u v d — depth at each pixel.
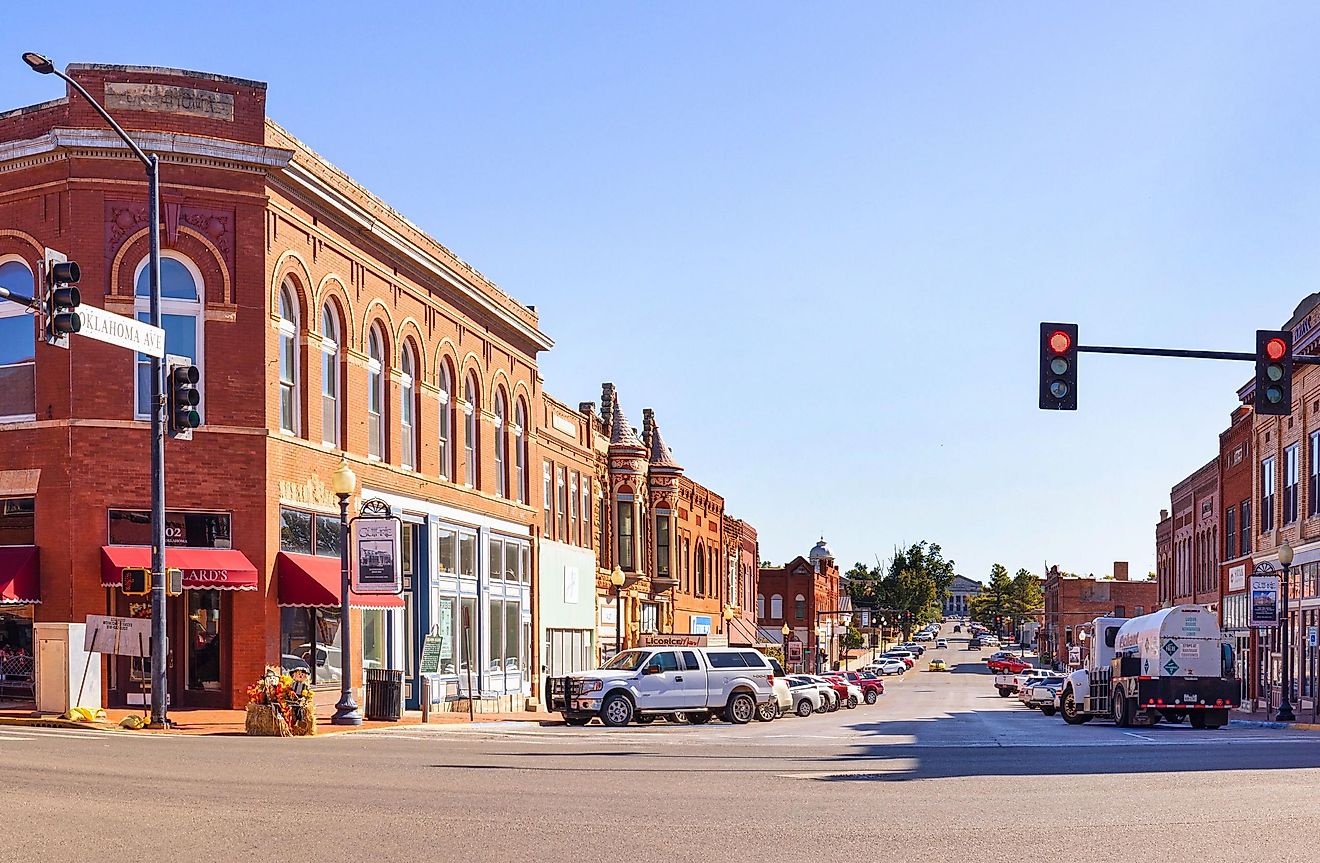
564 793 14.01
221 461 28.16
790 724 33.09
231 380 28.39
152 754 17.50
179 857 9.73
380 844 10.45
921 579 188.00
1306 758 19.20
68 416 27.27
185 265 28.34
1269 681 49.16
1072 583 134.12
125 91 28.09
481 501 41.31
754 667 33.91
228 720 26.06
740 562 89.56
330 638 31.34
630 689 31.97
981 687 95.88
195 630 28.38
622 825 11.65
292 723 23.95
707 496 76.00
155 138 27.75
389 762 17.38
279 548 29.11
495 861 9.82
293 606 29.45
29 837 10.38
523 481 46.44
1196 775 16.33
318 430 31.23
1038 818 12.30
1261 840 10.90
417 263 36.78
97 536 27.19
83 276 27.42
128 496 27.47
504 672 43.31
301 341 30.78
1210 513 61.78
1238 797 13.84
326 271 31.80
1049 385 20.61
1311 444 44.09
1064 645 133.88
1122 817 12.34
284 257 29.88
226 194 28.48
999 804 13.35
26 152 27.69
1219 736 27.17
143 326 23.06
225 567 27.50
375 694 29.53
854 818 12.27
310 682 30.23
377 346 35.12
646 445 65.44
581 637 53.59
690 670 32.81
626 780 15.53
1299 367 45.00
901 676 120.75
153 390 24.31
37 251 27.83
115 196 27.75
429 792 13.84
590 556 54.53
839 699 53.94
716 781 15.52
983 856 10.21
